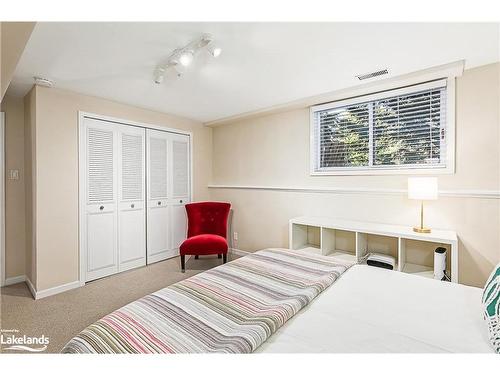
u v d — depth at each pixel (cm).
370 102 285
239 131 412
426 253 250
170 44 187
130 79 251
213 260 387
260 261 195
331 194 311
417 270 240
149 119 363
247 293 142
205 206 389
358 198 290
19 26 135
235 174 419
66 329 212
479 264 222
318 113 326
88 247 304
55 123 275
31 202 280
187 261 383
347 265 186
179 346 100
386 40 182
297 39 181
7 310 241
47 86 264
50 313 236
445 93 241
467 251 227
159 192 380
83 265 298
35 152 264
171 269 349
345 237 300
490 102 218
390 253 270
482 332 109
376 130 282
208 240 340
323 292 147
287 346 101
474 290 148
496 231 216
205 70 231
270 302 132
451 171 234
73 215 290
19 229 304
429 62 215
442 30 170
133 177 349
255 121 389
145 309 126
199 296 139
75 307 247
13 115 298
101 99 312
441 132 243
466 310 126
